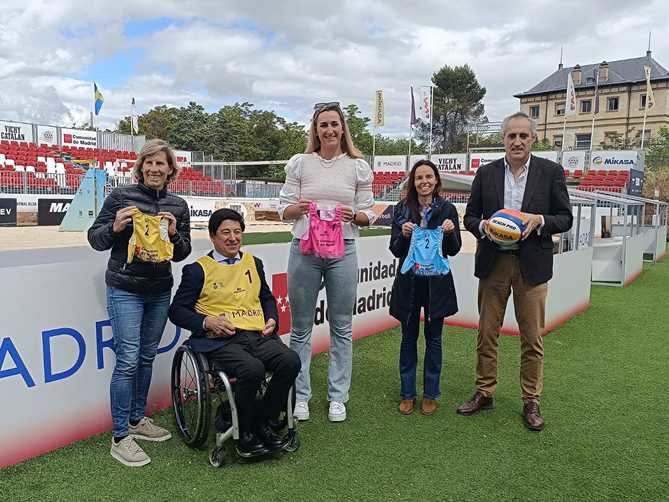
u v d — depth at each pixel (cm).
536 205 349
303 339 372
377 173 2927
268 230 1695
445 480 288
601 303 806
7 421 287
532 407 362
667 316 716
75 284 312
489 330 377
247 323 315
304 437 337
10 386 286
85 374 322
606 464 310
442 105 7056
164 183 307
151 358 321
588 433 351
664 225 1652
